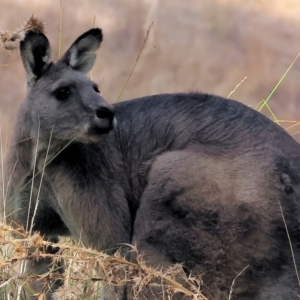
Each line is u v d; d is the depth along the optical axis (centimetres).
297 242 1452
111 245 1612
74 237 1686
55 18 3925
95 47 1761
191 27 4172
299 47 4075
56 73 1689
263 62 3891
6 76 3412
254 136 1552
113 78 3606
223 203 1496
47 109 1647
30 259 1534
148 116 1670
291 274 1449
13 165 1697
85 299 1603
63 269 1719
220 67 3844
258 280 1466
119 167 1664
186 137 1603
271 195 1470
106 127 1611
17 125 1703
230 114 1603
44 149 1666
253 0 4453
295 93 3647
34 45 1689
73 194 1636
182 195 1532
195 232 1511
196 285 1496
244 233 1470
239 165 1517
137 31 3953
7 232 1518
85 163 1644
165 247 1534
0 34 1727
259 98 3616
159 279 1526
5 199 1700
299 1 4622
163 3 4369
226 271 1486
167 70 3747
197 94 1670
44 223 1722
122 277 1523
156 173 1577
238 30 4234
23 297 1691
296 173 1497
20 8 3947
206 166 1538
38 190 1680
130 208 1661
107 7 4128
